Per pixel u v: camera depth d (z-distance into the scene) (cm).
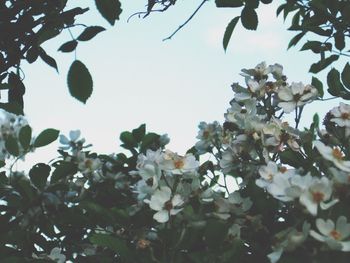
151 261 78
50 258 97
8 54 91
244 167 85
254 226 77
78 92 59
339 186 69
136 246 81
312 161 82
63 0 77
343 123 82
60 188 106
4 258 94
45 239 103
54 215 106
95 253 102
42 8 88
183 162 80
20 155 110
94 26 67
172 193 80
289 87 86
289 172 71
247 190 80
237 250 73
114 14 58
